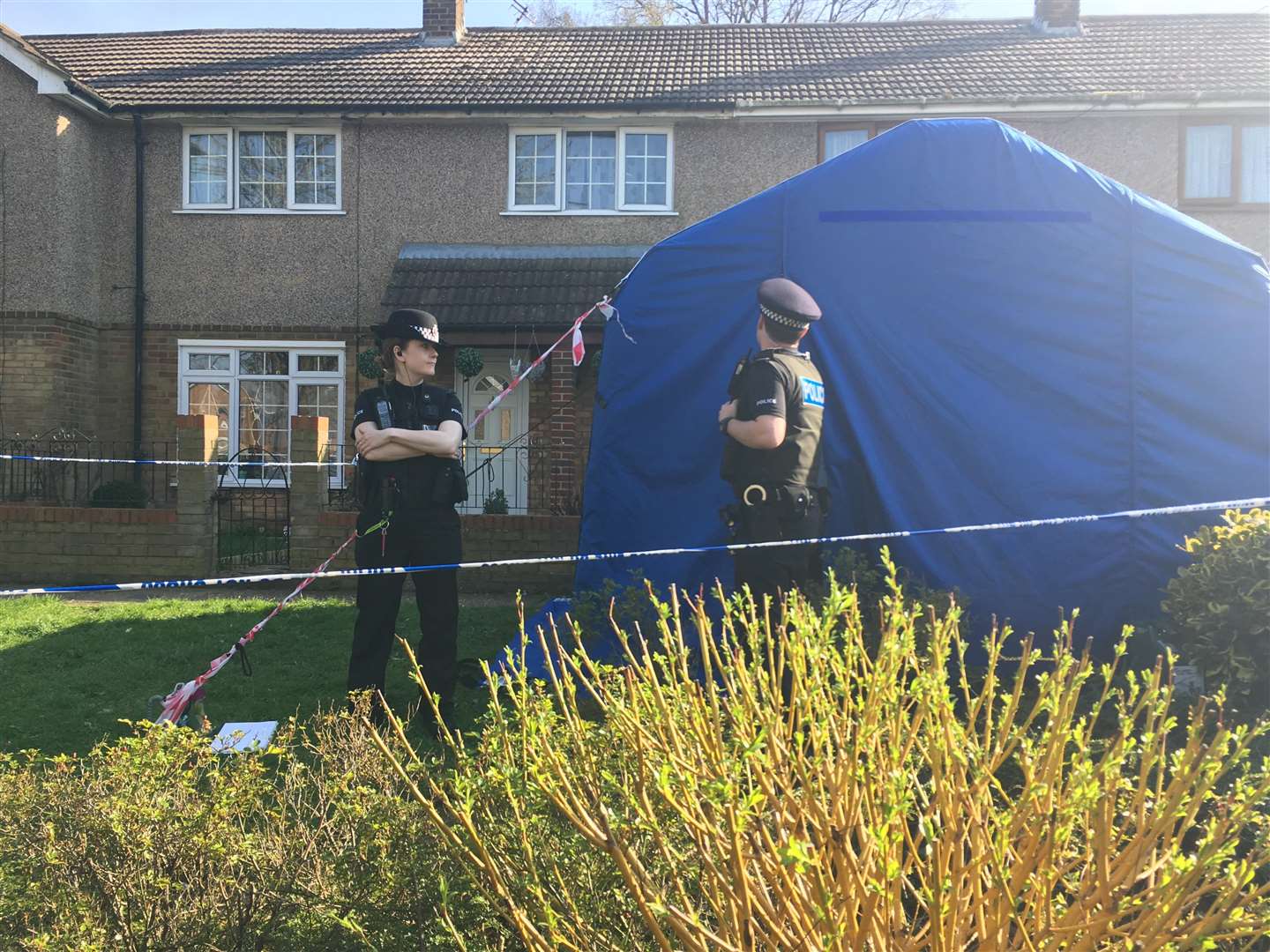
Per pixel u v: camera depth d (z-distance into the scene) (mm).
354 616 8320
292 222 16172
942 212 6223
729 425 4789
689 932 2029
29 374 15008
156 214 16156
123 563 11164
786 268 6293
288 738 3508
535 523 10766
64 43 19047
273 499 13844
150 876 2570
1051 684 2227
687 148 16094
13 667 6648
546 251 15977
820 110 15664
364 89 16516
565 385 14711
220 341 16109
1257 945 2486
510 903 2139
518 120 15945
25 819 2688
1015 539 6059
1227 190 15656
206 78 17078
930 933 1944
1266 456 6020
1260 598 4625
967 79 16344
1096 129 15617
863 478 6168
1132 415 6074
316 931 2477
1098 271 6129
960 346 6188
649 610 5793
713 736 2207
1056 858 2094
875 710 2139
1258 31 17750
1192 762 2078
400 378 5469
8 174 15039
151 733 3064
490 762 2539
